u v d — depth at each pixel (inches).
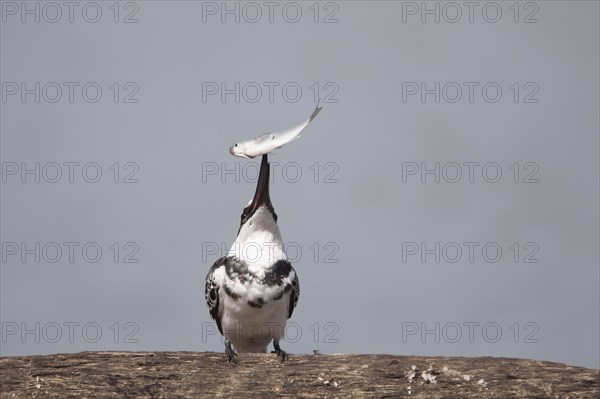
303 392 524.4
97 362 534.9
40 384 518.6
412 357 543.5
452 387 523.2
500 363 535.5
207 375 533.6
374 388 525.0
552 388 518.6
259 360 543.5
